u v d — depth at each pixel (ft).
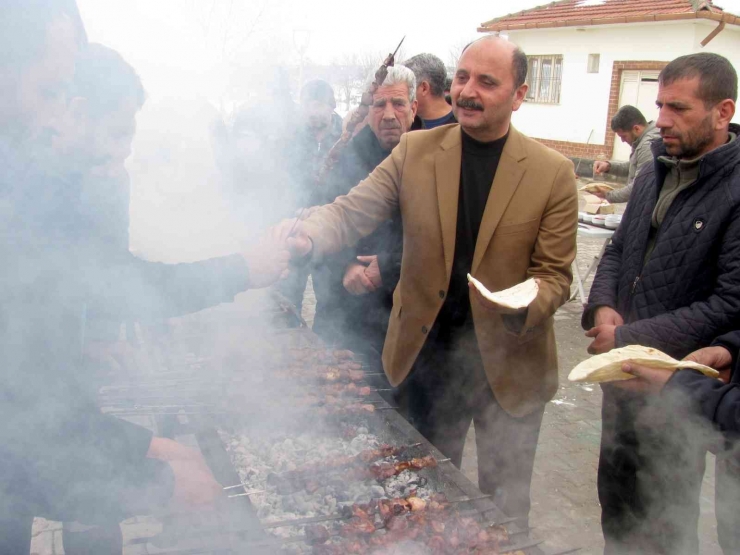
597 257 18.74
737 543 6.41
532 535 8.91
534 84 46.83
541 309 6.73
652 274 7.10
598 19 40.01
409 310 7.79
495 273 7.28
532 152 7.16
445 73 10.55
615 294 7.94
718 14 35.14
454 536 5.14
